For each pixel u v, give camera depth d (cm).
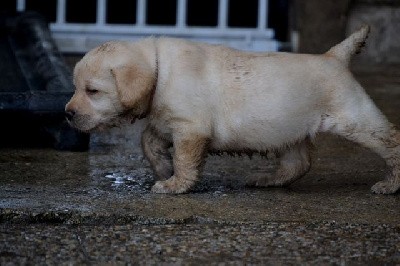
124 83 810
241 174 947
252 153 870
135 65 815
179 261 676
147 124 866
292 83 841
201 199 829
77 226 754
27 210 766
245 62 848
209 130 838
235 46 1611
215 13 1812
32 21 1391
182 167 844
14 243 704
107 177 916
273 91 838
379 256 696
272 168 975
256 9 1794
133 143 1075
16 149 1023
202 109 834
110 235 726
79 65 830
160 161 876
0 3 1692
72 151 1024
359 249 709
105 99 823
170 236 727
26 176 906
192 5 1812
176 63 831
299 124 847
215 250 699
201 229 745
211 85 838
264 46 1605
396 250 709
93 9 1792
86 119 826
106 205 794
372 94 1353
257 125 842
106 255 684
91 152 1025
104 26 1602
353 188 895
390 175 870
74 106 825
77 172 932
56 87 1068
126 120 844
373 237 737
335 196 859
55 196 823
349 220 778
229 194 855
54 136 1027
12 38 1377
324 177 944
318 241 724
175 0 1812
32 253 684
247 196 849
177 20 1620
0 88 1138
